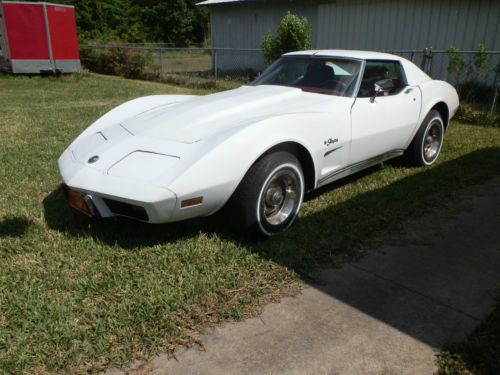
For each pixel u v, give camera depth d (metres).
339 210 3.82
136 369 2.09
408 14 10.91
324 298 2.66
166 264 2.92
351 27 12.27
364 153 4.11
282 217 3.37
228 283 2.73
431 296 2.71
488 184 4.66
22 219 3.56
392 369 2.13
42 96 10.80
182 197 2.75
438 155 5.55
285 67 4.56
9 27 14.05
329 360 2.17
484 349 2.23
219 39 17.02
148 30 42.47
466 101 8.54
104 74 17.78
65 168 3.18
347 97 3.96
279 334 2.34
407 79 4.78
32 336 2.27
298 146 3.38
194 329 2.36
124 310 2.44
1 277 2.76
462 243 3.38
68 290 2.66
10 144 5.85
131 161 2.97
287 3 14.02
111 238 3.27
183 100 4.41
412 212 3.87
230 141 2.91
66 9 15.01
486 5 9.55
